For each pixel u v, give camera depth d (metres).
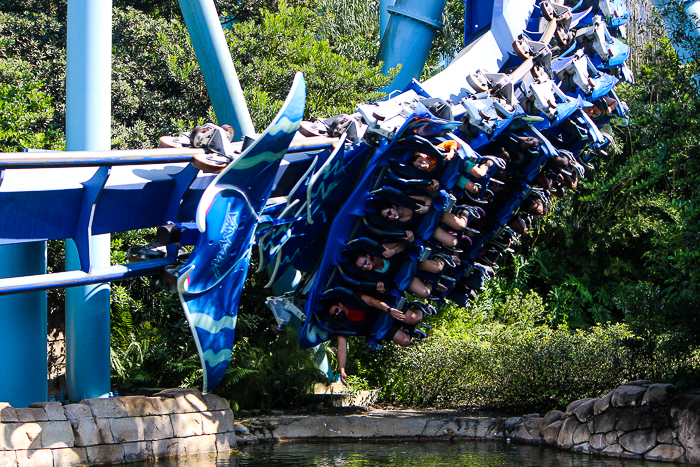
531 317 15.50
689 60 13.95
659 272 13.16
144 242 13.28
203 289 7.78
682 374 9.66
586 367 11.62
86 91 9.99
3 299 9.15
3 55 15.73
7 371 9.07
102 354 10.09
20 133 12.44
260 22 19.34
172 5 20.09
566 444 9.87
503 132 9.82
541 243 19.53
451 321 15.24
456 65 11.39
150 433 8.69
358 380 13.75
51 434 7.75
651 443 9.00
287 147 7.83
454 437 11.05
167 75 16.34
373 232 9.09
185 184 7.81
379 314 9.57
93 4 9.99
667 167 16.12
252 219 8.11
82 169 7.54
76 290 10.00
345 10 20.84
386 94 15.83
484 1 12.92
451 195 8.89
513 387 12.09
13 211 6.86
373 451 9.53
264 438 10.58
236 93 11.80
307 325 9.44
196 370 12.04
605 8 13.33
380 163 8.77
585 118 11.61
